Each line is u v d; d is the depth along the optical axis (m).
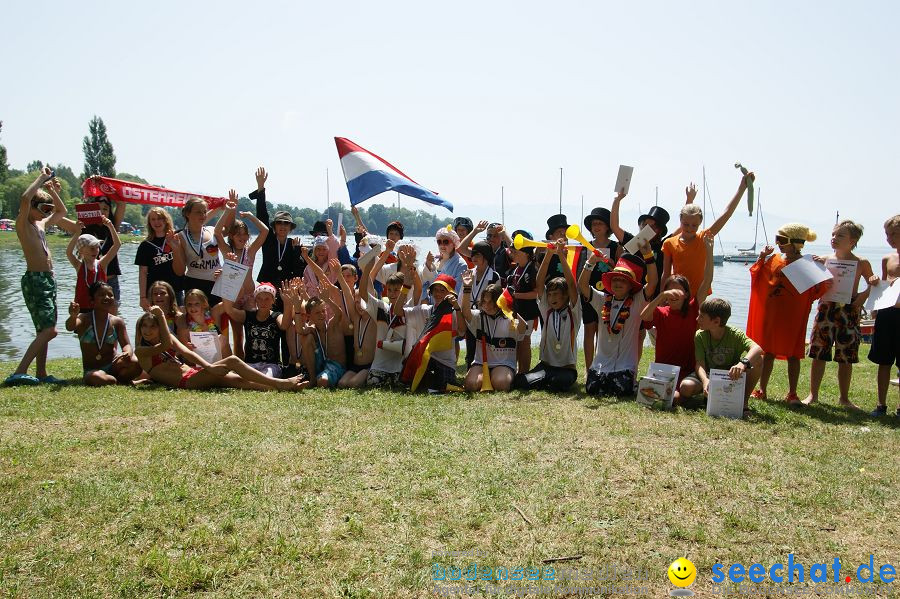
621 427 6.44
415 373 8.24
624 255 8.15
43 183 8.61
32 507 4.56
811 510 4.71
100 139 95.38
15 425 6.34
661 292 8.18
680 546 4.22
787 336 7.72
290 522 4.43
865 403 8.12
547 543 4.22
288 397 7.67
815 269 7.41
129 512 4.53
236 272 8.82
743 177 8.10
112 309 8.84
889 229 7.64
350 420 6.59
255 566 3.95
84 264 8.76
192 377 8.13
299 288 8.84
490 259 9.42
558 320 8.38
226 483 5.00
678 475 5.24
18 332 16.45
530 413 6.96
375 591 3.71
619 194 8.86
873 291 7.64
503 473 5.21
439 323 8.23
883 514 4.66
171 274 9.39
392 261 10.70
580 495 4.89
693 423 6.62
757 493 4.95
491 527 4.42
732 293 34.81
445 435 6.11
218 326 8.98
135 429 6.23
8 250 58.25
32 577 3.80
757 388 8.45
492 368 8.45
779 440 6.16
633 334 8.02
